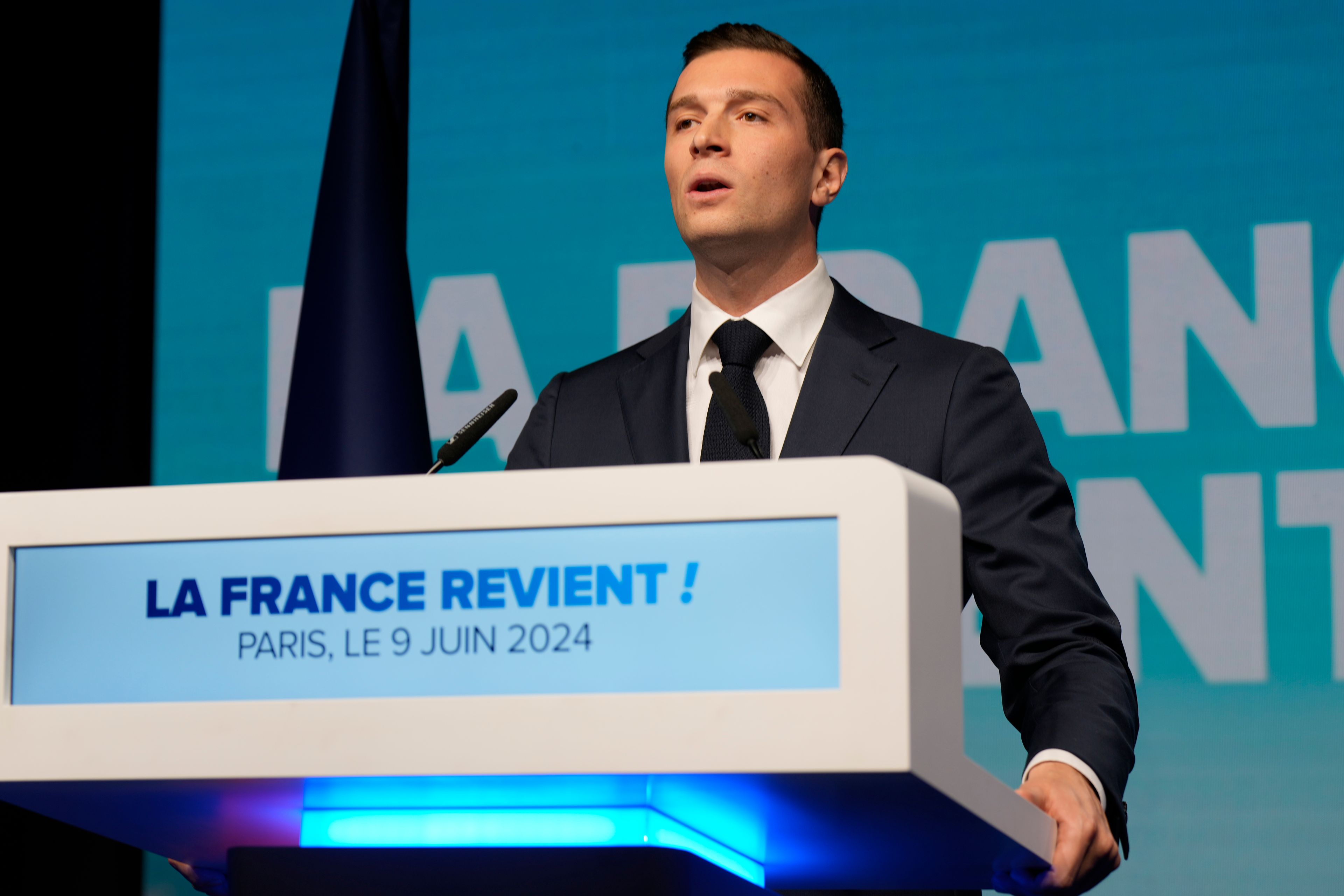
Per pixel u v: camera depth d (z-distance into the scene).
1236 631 3.59
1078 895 1.49
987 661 3.66
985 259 3.88
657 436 2.06
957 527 1.13
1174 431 3.71
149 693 1.20
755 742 1.05
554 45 4.21
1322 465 3.61
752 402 2.03
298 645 1.17
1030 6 3.94
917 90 3.98
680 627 1.09
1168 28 3.85
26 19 4.37
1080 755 1.55
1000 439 1.98
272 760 1.14
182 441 4.26
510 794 1.18
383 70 3.40
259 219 4.31
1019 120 3.91
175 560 1.22
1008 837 1.21
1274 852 3.49
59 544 1.24
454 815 1.27
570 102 4.18
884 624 1.04
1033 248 3.86
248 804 1.27
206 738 1.16
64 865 4.14
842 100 4.02
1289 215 3.72
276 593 1.19
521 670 1.12
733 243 2.09
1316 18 3.78
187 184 4.36
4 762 1.20
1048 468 2.03
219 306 4.29
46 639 1.23
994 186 3.91
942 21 3.99
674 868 1.14
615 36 4.18
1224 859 3.51
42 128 4.37
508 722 1.10
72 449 4.28
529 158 4.18
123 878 4.15
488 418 1.81
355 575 1.17
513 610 1.13
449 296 4.16
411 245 4.21
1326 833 3.47
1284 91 3.77
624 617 1.11
